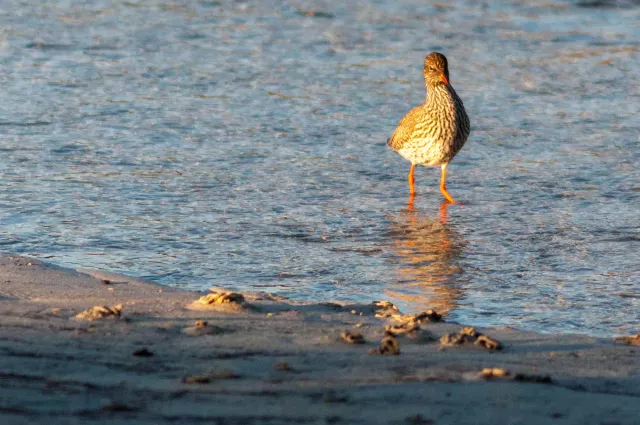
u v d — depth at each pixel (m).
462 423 6.32
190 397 6.67
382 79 24.47
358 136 20.20
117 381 6.98
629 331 10.45
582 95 23.25
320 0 33.09
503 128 20.81
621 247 13.83
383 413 6.44
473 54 27.03
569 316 10.97
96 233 14.10
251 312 9.57
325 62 26.03
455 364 7.74
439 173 18.23
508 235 14.48
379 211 15.85
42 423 6.05
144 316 9.06
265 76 24.59
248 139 19.75
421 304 11.38
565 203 16.22
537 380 7.36
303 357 7.80
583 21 30.91
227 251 13.51
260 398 6.69
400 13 31.58
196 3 32.62
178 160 18.27
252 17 30.91
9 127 19.97
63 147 18.78
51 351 7.68
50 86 23.27
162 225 14.62
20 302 9.53
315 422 6.25
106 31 28.89
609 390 7.36
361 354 7.96
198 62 25.83
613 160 18.62
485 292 11.88
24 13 30.80
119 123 20.55
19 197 15.79
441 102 16.77
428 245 13.99
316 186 17.12
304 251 13.62
